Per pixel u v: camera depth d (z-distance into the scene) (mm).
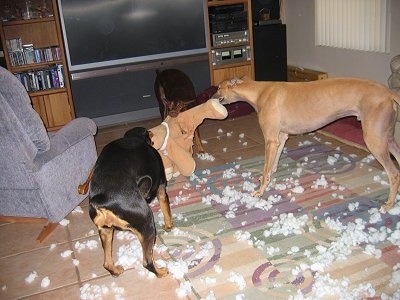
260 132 4539
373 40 4629
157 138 2898
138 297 2105
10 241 2789
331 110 2781
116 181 1980
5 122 2404
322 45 5531
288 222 2588
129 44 5070
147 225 2006
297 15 5953
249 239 2510
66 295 2197
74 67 4941
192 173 3291
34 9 4938
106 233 2131
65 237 2781
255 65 5707
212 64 5445
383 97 2531
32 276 2348
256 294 2035
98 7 4844
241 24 5453
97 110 5133
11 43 4891
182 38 5242
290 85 2932
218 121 5051
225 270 2244
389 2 4336
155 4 5031
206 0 5203
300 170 3404
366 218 2615
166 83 3889
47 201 2732
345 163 3490
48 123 5066
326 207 2801
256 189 3158
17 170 2654
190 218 2834
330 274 2127
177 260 2367
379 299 1912
